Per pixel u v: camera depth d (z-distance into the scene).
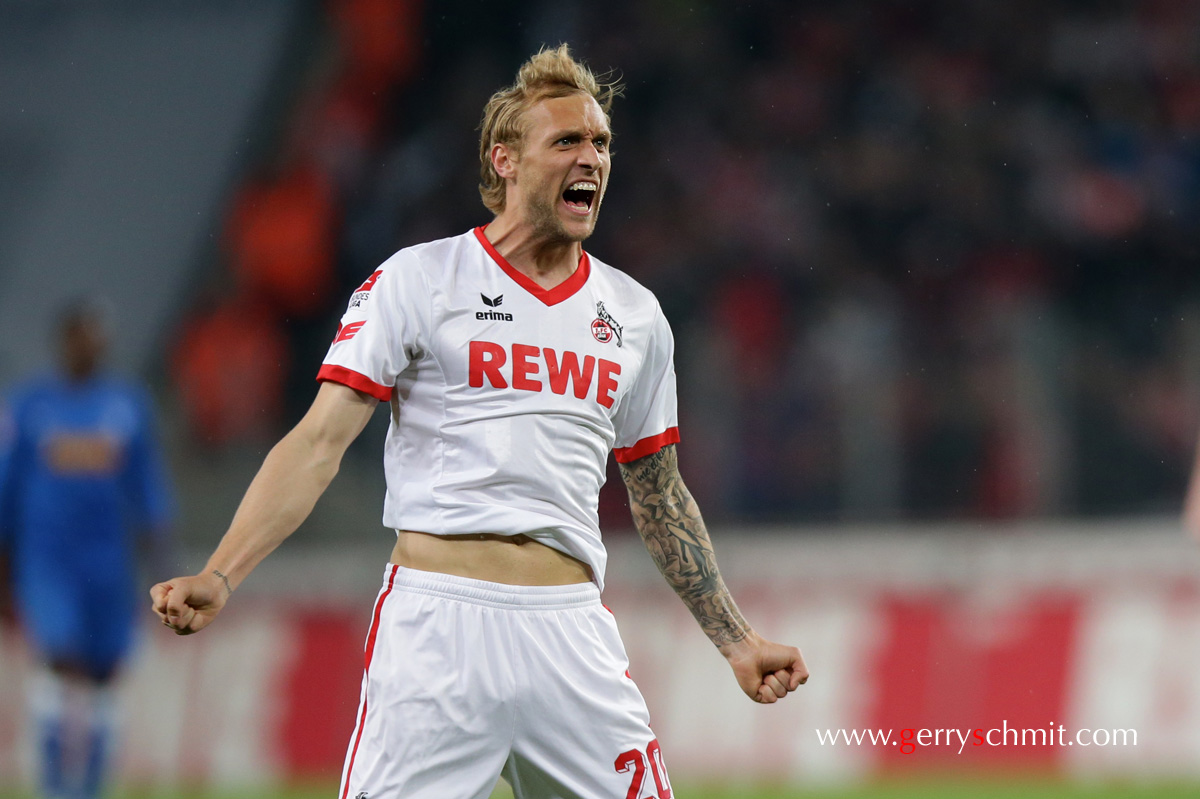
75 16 61.91
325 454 10.96
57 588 26.20
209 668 30.47
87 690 26.58
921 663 30.22
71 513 26.31
